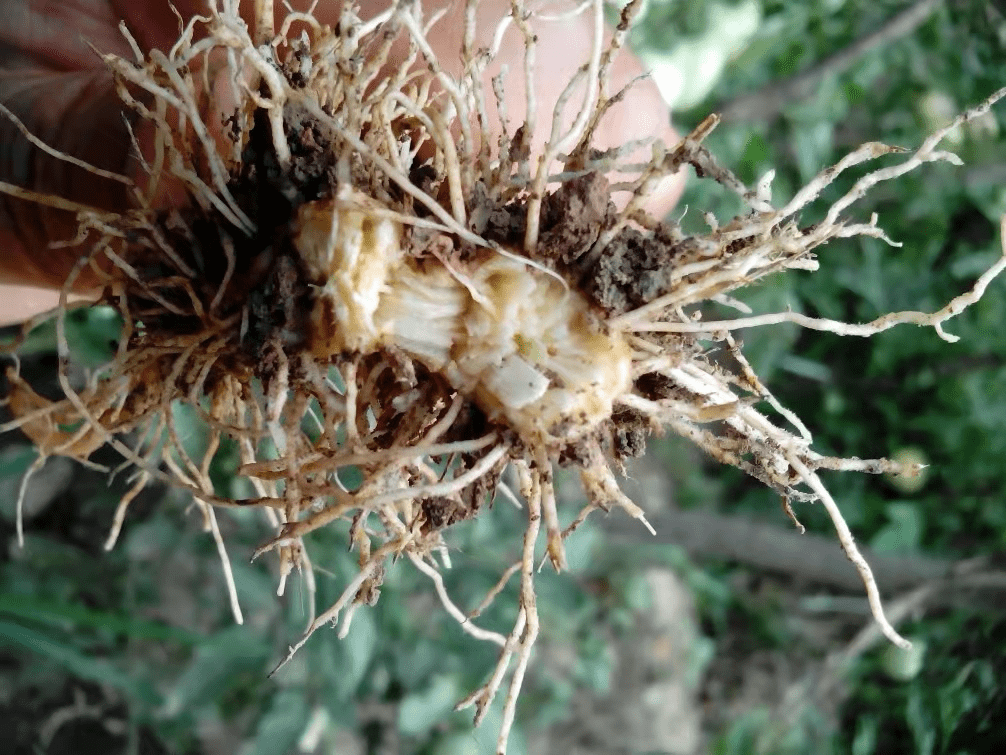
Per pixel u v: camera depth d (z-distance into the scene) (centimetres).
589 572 37
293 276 11
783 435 12
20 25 17
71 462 30
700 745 37
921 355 41
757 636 40
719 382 13
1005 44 40
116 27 18
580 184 11
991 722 35
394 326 11
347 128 12
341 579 27
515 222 12
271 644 28
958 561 38
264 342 11
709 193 35
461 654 29
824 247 40
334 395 12
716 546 38
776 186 37
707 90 36
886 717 38
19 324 26
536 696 34
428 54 11
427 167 12
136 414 14
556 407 11
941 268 41
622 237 11
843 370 42
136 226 12
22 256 15
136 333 13
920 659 38
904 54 40
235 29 11
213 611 29
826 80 38
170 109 13
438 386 12
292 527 11
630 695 36
